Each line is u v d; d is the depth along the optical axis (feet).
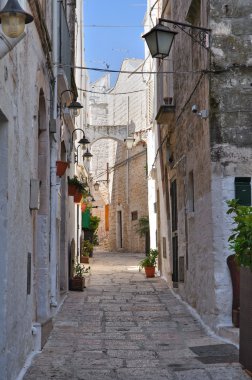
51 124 30.99
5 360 16.85
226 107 28.09
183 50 37.06
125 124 92.43
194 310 33.60
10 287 17.56
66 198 41.68
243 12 28.60
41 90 27.30
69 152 45.37
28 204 21.86
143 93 83.76
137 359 22.48
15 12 13.16
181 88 38.01
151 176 63.57
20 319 19.81
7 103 16.92
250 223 17.38
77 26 65.82
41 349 24.17
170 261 45.78
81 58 72.38
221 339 26.13
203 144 29.91
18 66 19.20
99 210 113.60
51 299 31.73
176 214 41.60
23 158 20.43
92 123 102.37
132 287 45.47
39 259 28.22
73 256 49.26
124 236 97.60
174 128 41.70
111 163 105.60
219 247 27.55
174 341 26.17
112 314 33.71
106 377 19.63
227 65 28.30
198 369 20.47
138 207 90.12
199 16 31.60
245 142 27.99
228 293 27.35
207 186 28.91
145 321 31.55
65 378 19.42
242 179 27.81
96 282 48.98
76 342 26.09
